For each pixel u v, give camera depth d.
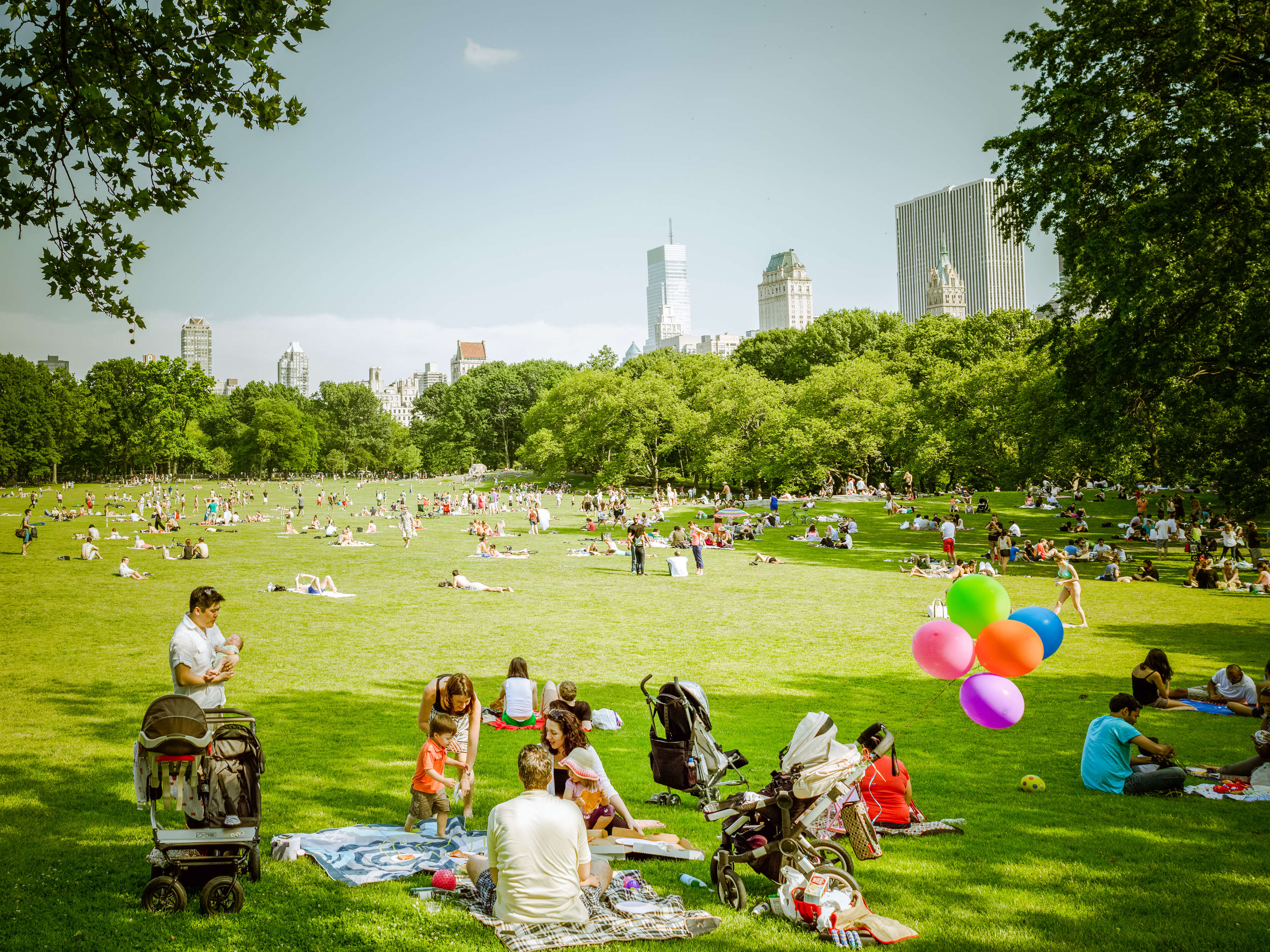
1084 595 27.25
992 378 65.56
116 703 13.87
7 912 6.16
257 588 29.41
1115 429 29.38
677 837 8.05
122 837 7.91
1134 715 10.06
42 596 26.55
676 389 102.31
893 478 73.25
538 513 54.72
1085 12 26.44
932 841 7.96
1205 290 24.53
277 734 12.16
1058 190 27.33
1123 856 7.54
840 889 6.38
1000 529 34.47
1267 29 22.55
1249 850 7.70
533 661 17.89
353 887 6.81
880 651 19.05
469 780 8.40
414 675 16.53
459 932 6.04
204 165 10.38
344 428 182.75
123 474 145.12
